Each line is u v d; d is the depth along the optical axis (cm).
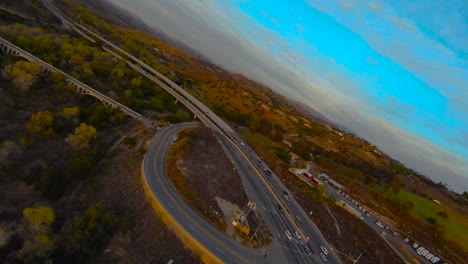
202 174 14062
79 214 11000
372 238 16638
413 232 19425
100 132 16950
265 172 18450
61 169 12900
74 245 9550
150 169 13225
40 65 19025
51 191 11512
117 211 11200
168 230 10231
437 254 17575
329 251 13238
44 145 13712
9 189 11019
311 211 16112
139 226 10569
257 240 11081
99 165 14200
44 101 16775
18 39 19825
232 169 16250
